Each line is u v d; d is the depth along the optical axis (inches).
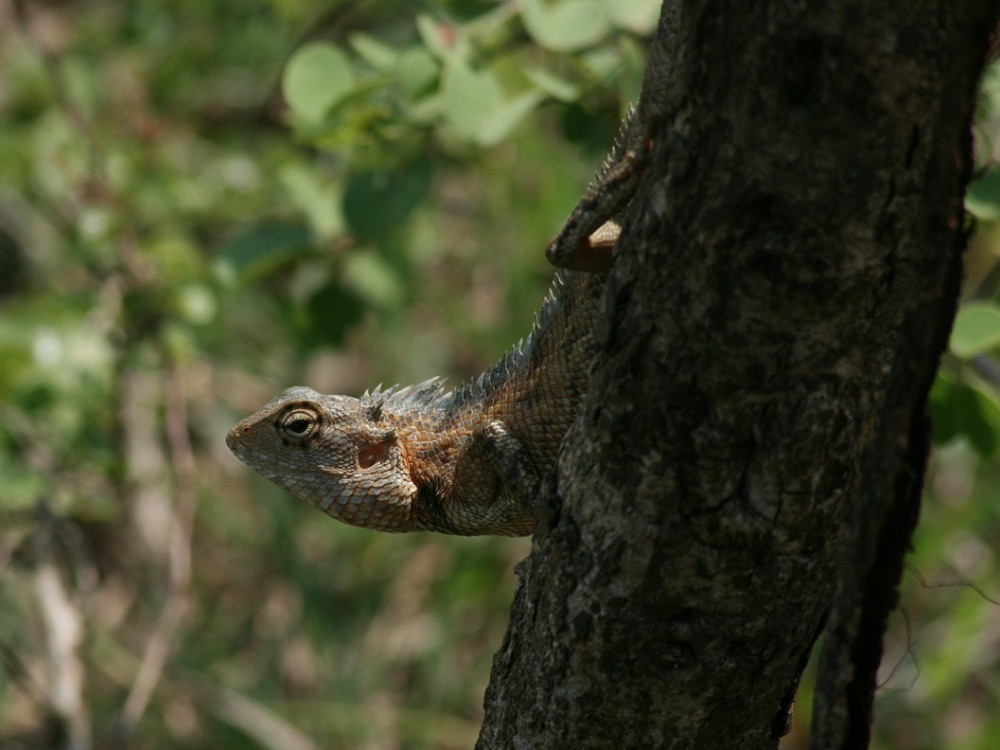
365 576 641.6
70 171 562.3
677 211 180.5
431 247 656.4
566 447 209.3
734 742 219.3
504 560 601.3
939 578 628.4
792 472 189.3
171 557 590.9
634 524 198.1
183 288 528.7
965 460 585.0
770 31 166.2
